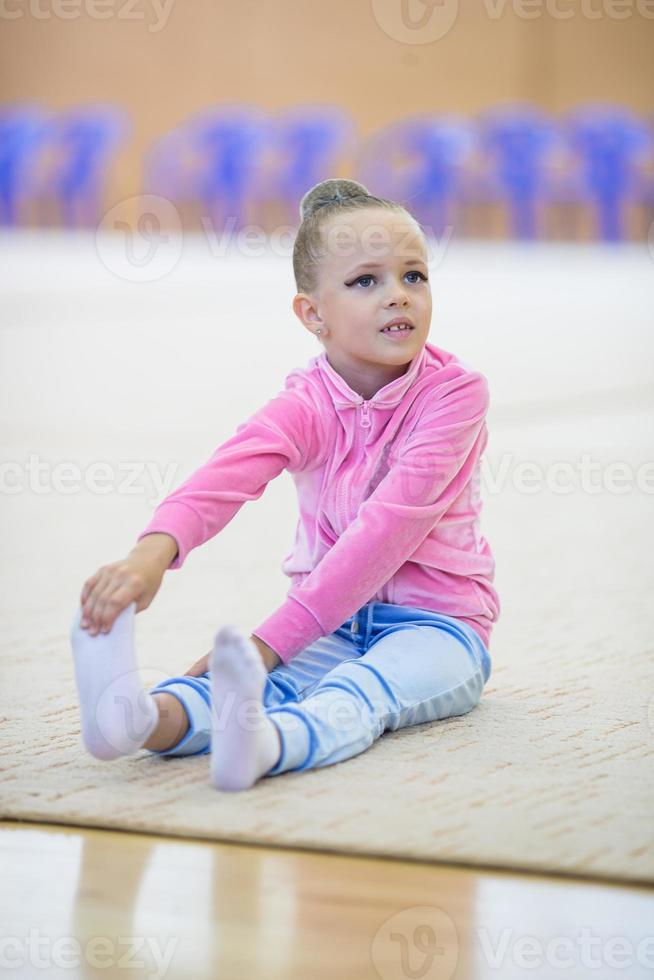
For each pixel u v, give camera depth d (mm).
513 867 2072
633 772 2506
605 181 17953
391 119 20844
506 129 17828
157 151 18312
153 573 2533
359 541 2746
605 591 4211
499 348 10453
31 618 3854
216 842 2184
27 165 18562
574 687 3141
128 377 9078
